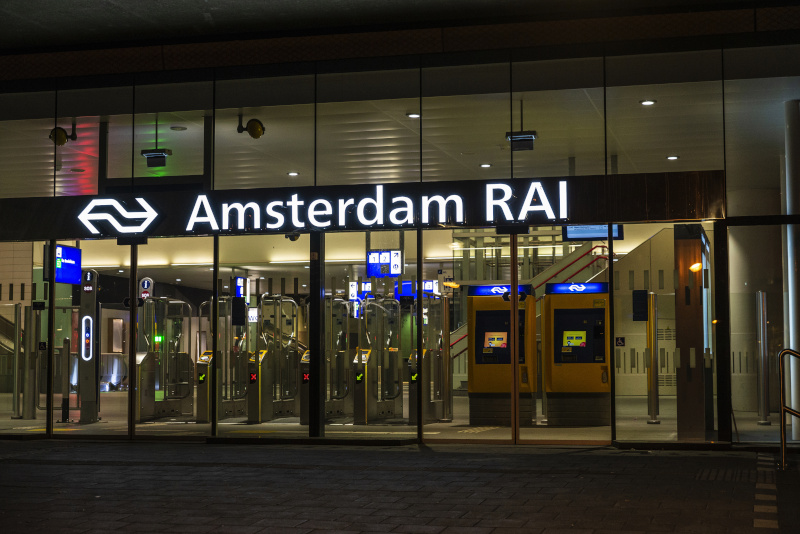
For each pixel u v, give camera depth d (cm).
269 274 1426
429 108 1126
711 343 1055
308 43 1095
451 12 1034
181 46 1128
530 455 980
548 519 615
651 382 1088
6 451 1052
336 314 1395
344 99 1131
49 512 654
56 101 1209
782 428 862
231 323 1401
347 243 1294
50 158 1238
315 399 1130
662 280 1098
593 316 1266
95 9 1018
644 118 1097
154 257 1364
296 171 1220
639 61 1062
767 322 1038
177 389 1418
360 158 1185
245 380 1403
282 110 1155
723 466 880
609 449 1039
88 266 1254
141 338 1359
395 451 1027
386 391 1345
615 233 1092
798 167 1055
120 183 1207
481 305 1281
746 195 1075
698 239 1080
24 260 1345
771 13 987
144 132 1201
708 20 1002
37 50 1165
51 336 1232
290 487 761
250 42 1108
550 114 1116
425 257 1280
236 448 1075
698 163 1106
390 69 1115
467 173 1170
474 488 750
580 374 1259
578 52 1059
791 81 1023
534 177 1074
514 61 1083
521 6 1014
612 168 1121
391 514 637
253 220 1141
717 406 1032
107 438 1204
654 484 766
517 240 1143
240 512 649
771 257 1038
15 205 1216
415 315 1235
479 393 1270
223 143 1190
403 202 1105
